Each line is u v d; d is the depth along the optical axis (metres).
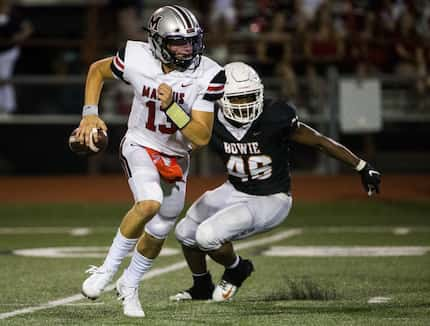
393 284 23.59
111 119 51.16
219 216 21.06
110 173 52.41
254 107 21.03
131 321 18.30
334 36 52.16
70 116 51.25
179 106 18.50
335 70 50.88
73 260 28.67
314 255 29.50
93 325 17.83
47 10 59.47
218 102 21.36
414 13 54.25
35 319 18.64
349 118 49.47
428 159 52.75
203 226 20.83
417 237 33.94
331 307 20.06
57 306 20.47
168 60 18.69
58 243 33.09
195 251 21.39
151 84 18.88
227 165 21.84
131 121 19.52
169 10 18.62
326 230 36.47
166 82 18.83
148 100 18.98
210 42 51.78
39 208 43.81
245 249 31.23
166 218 19.34
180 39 18.39
